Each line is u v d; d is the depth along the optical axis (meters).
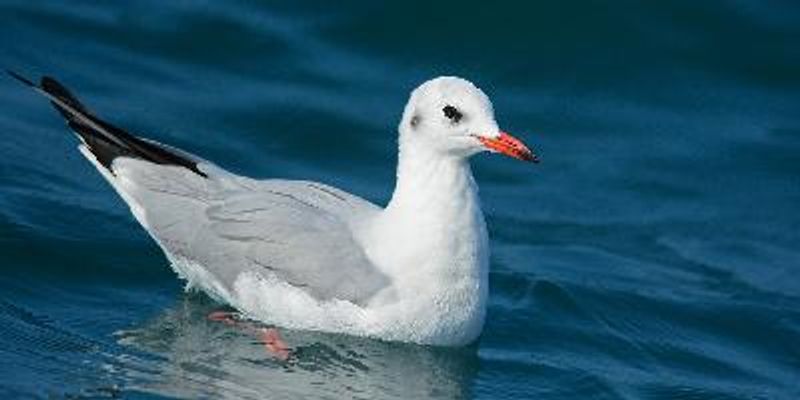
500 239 17.38
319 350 14.47
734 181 18.72
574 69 20.00
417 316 14.41
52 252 15.83
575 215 17.98
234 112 18.89
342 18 20.33
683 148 19.14
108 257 15.91
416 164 14.30
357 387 14.05
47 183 16.94
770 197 18.52
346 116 19.02
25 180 16.91
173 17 20.16
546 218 17.88
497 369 14.77
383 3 20.42
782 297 16.78
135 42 19.78
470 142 14.02
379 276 14.36
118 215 16.61
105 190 17.06
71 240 16.06
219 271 14.88
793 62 20.19
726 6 20.59
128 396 13.44
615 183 18.56
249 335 14.66
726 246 17.67
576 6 20.48
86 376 13.73
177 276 15.73
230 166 18.09
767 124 19.52
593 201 18.25
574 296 16.25
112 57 19.48
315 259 14.45
